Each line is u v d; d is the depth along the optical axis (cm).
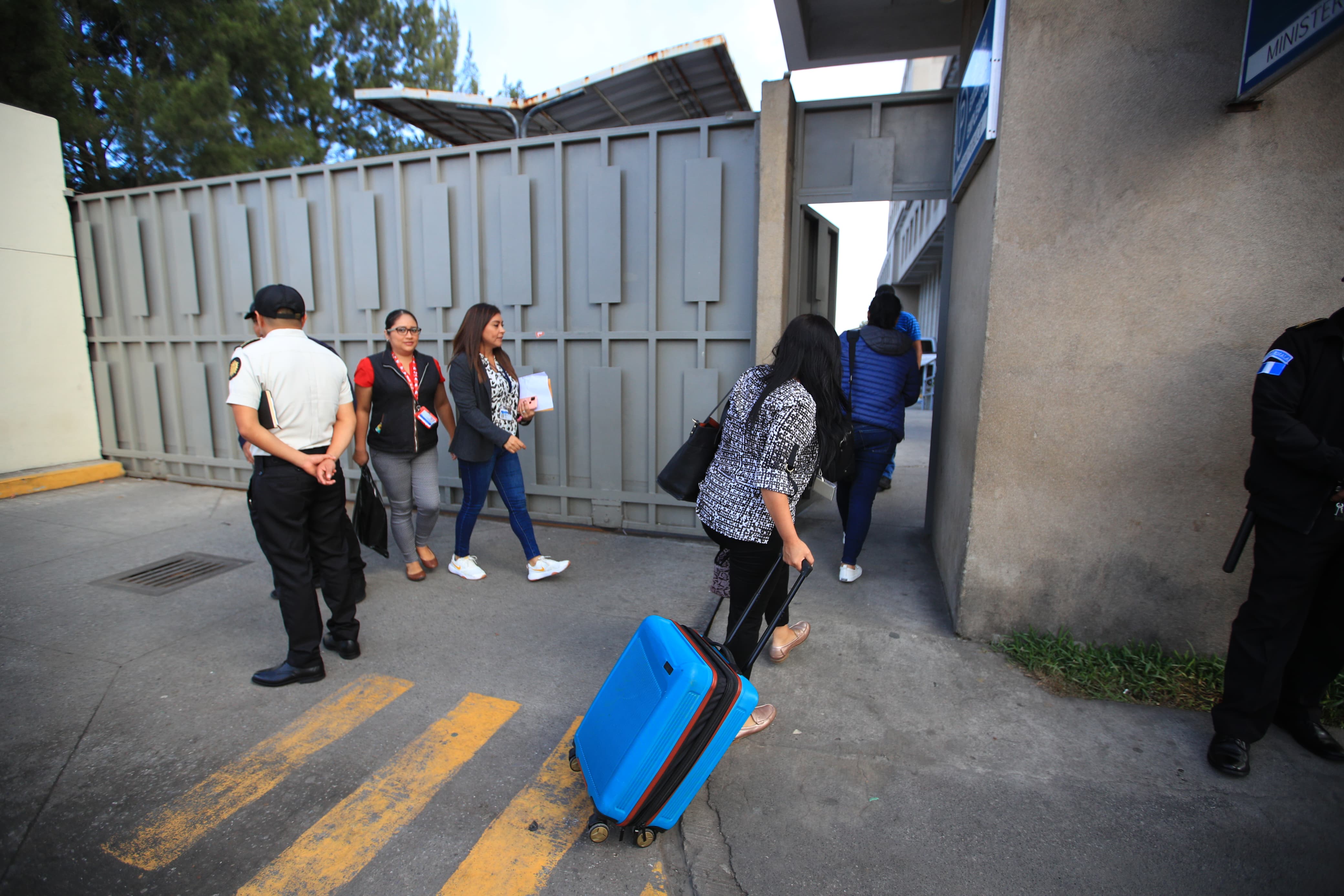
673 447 511
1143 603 312
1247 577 297
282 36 1080
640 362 509
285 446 283
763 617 335
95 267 699
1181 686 294
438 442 475
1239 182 275
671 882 201
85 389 712
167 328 676
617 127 820
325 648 342
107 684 307
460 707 291
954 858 208
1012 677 308
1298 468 226
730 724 201
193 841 214
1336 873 202
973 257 360
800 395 229
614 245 496
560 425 532
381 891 196
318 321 602
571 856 210
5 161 640
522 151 512
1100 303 296
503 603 398
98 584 425
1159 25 275
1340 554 236
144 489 675
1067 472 312
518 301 526
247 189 612
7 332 651
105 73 872
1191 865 204
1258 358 283
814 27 612
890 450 407
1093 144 287
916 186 452
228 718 282
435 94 696
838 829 220
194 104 902
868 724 275
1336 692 279
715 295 478
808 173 464
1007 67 291
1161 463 300
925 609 382
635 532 529
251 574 444
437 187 536
